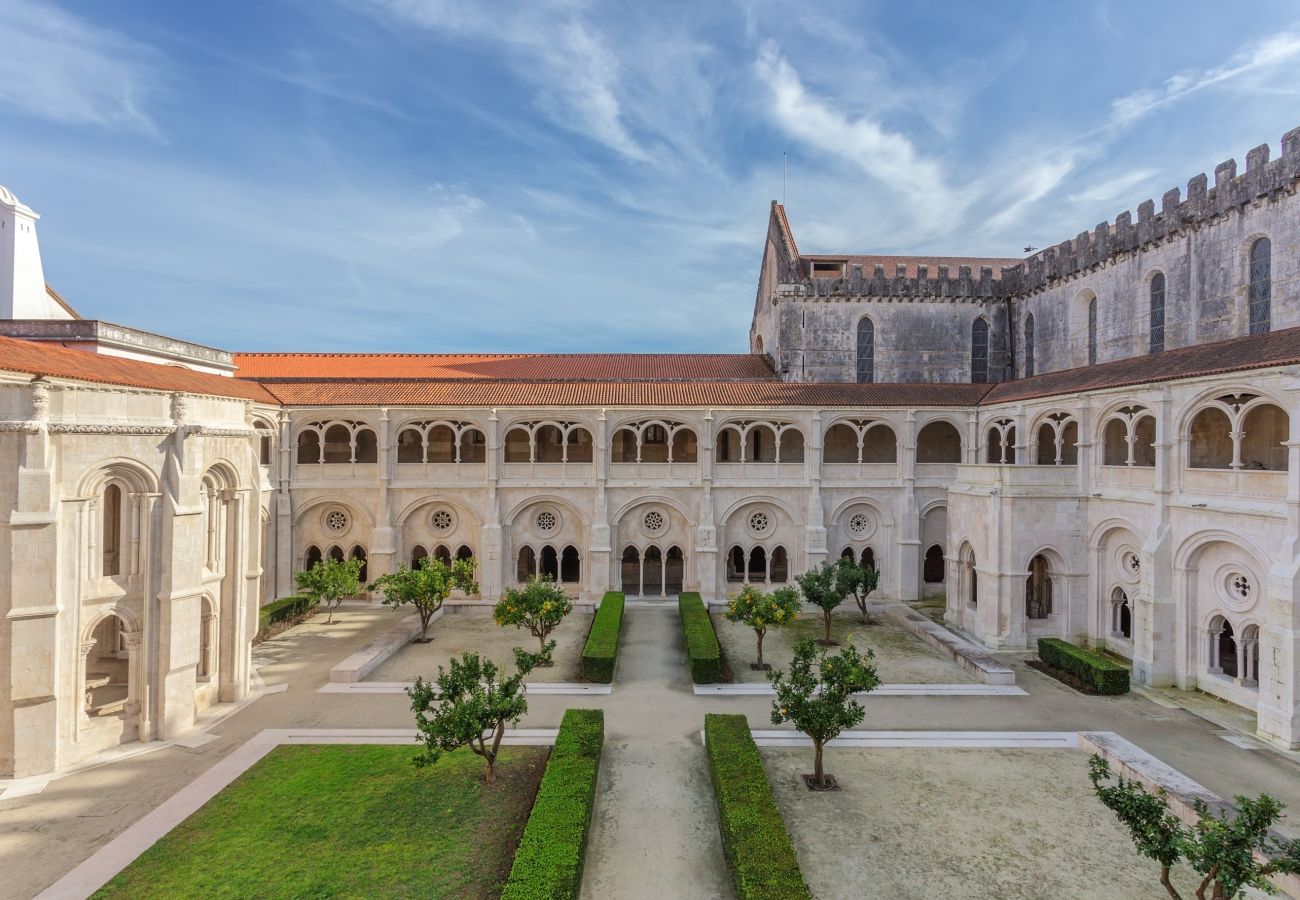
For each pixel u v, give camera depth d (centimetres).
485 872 1653
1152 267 3975
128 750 2355
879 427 5234
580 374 5428
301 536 4681
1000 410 4462
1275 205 3238
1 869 1692
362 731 2531
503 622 3222
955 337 5347
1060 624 3688
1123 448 4122
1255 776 2214
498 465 4625
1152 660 3069
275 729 2552
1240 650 2802
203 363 4125
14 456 2122
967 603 3991
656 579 5350
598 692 2975
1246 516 2716
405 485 4606
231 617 2858
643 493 4647
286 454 4584
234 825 1864
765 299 6222
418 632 3875
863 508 4734
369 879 1627
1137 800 1339
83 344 3206
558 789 1886
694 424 4647
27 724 2144
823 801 2042
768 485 4647
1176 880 1661
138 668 2434
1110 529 3506
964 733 2547
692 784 2148
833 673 2112
